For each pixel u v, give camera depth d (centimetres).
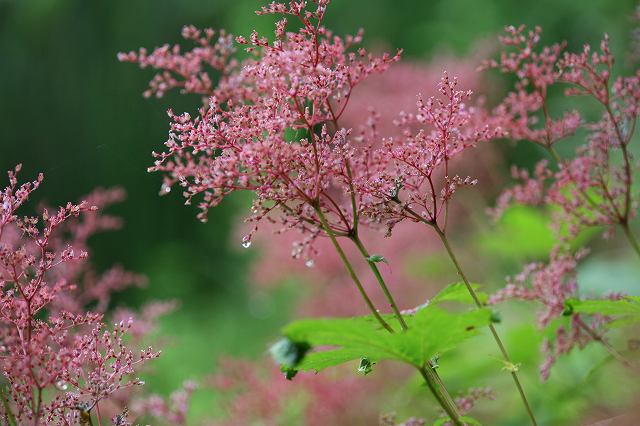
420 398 561
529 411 275
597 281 626
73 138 1630
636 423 323
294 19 1066
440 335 226
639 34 447
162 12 1700
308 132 263
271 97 271
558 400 433
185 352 1111
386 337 225
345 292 802
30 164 1620
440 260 831
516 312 602
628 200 334
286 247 818
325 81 252
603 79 332
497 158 732
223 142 256
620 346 435
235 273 1482
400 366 666
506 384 533
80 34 1675
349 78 257
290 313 1070
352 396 582
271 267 832
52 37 1673
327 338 221
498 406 524
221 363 544
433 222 266
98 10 1683
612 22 1055
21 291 251
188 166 242
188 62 277
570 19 1308
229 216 1562
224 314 1319
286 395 542
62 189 1596
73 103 1644
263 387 536
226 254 1547
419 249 827
